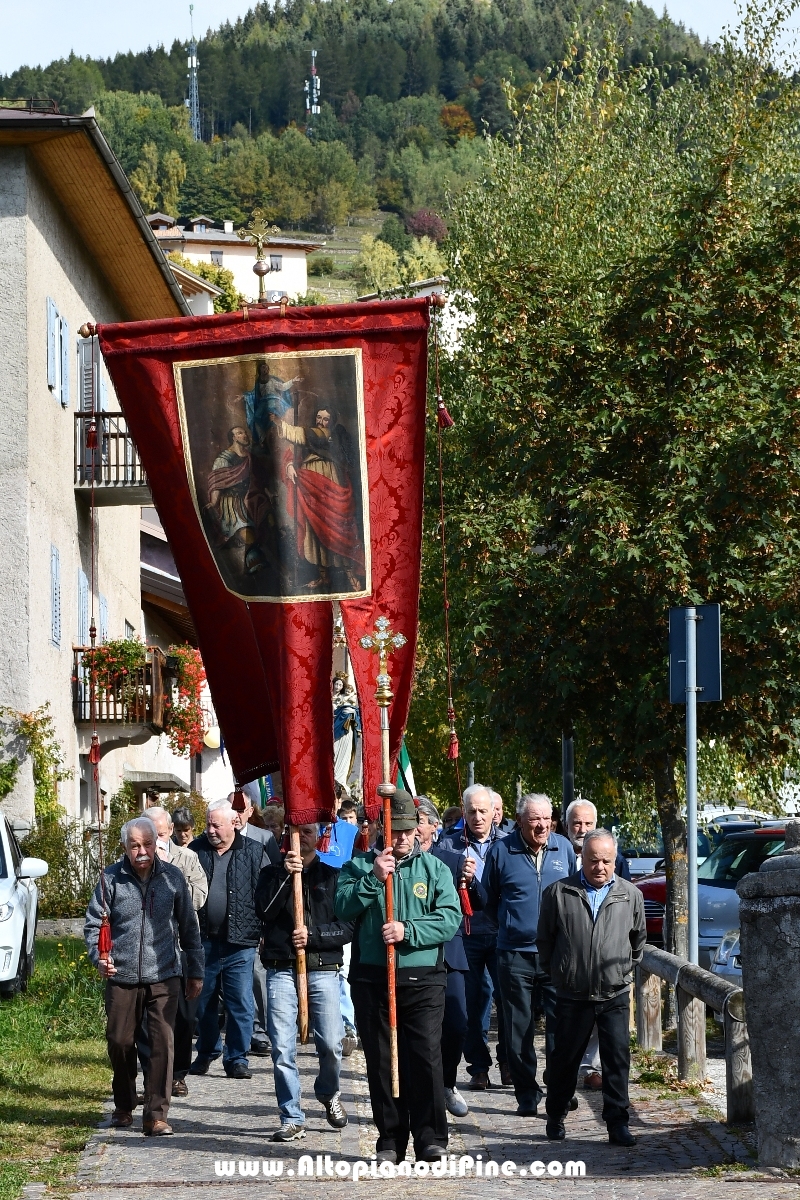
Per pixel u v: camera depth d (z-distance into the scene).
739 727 14.45
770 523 13.73
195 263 97.06
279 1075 9.70
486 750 23.92
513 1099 11.33
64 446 27.38
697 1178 8.20
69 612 27.50
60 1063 12.79
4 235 24.56
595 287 15.82
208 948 12.45
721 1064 12.44
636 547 13.48
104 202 27.25
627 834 20.64
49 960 19.45
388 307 9.84
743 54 20.45
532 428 14.89
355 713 18.36
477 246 22.11
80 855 24.42
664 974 11.59
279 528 9.76
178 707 32.44
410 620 9.73
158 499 9.88
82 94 188.62
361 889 8.64
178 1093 11.48
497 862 10.99
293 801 9.53
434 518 21.31
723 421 13.85
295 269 123.25
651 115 22.45
